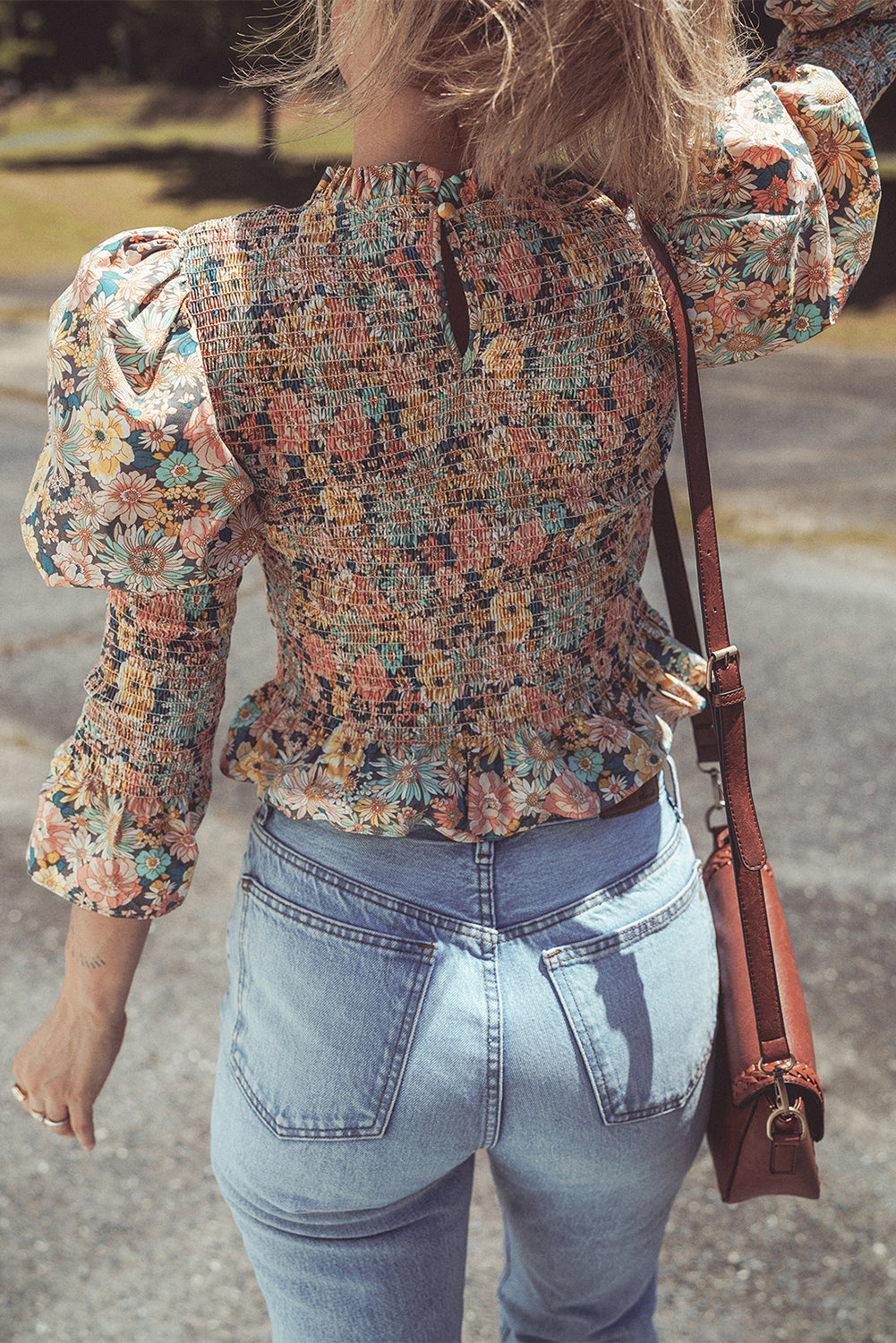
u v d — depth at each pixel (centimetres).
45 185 2209
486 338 82
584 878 93
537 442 85
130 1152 214
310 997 92
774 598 479
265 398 82
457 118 84
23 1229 197
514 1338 116
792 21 106
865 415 802
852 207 97
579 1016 91
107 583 86
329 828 93
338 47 84
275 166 2394
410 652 89
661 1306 183
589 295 84
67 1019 104
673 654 101
